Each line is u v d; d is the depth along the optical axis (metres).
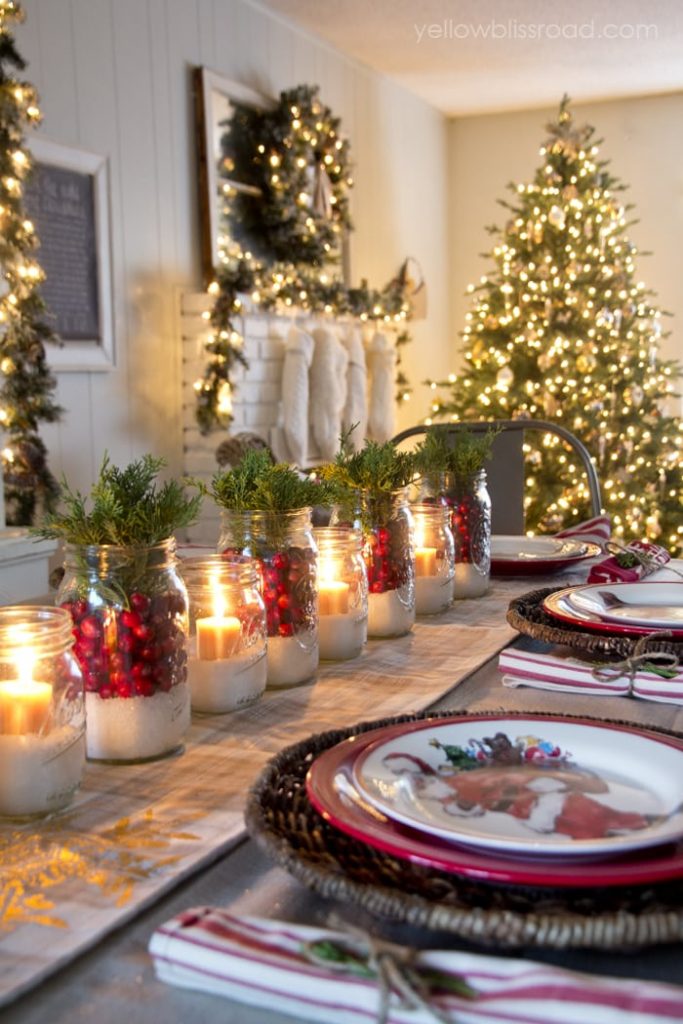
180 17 3.89
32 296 2.79
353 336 4.79
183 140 3.93
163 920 0.57
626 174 6.16
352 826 0.57
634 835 0.56
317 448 4.54
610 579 1.45
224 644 0.92
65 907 0.58
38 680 0.70
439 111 6.34
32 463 2.88
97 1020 0.48
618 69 5.48
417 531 1.34
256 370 4.08
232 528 1.01
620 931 0.47
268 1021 0.48
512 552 1.73
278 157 4.27
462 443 1.48
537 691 1.01
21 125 2.74
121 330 3.64
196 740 0.86
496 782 0.67
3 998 0.49
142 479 0.83
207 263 4.02
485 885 0.55
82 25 3.39
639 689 0.97
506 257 4.80
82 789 0.76
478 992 0.45
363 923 0.56
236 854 0.65
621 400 4.64
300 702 0.97
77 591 0.81
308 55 4.81
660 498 4.64
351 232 5.11
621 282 4.74
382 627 1.21
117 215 3.59
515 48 5.09
